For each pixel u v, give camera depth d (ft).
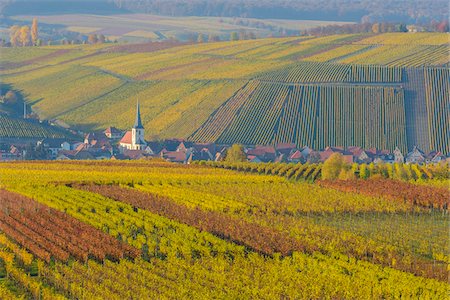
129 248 595.06
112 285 504.84
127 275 529.86
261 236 636.07
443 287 514.68
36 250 587.68
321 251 608.60
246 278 519.60
